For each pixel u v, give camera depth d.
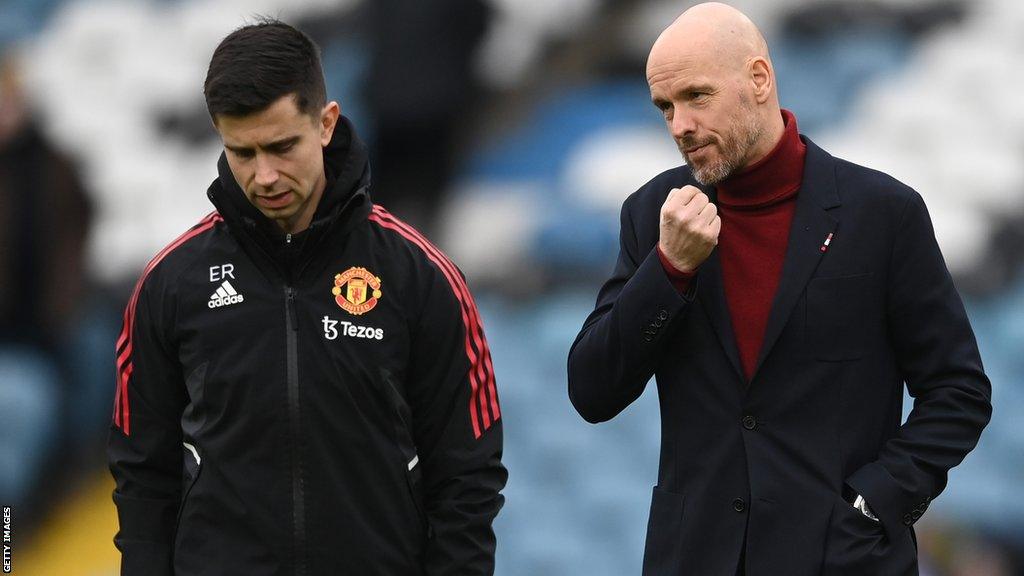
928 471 10.82
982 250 31.62
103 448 32.31
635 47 38.66
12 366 31.41
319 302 10.59
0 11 44.28
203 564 10.53
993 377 28.84
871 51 37.03
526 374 30.91
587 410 11.44
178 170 39.44
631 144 36.00
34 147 30.38
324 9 40.78
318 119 10.28
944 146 34.06
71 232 30.67
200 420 10.64
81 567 30.38
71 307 31.02
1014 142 33.94
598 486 29.19
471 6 29.64
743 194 11.12
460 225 33.47
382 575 10.61
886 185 11.12
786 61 37.41
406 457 10.70
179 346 10.73
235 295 10.61
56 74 42.66
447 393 10.81
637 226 11.67
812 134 35.47
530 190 35.59
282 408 10.47
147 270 10.89
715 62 10.62
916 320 10.99
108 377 33.59
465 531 10.79
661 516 11.30
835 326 10.89
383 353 10.60
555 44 39.06
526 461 29.89
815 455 10.82
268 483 10.46
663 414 11.34
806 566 10.71
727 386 11.02
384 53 29.84
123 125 41.06
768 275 11.08
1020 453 27.56
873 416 10.98
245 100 9.89
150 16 43.38
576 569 28.48
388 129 30.20
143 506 10.87
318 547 10.46
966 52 36.22
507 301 32.84
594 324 11.51
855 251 10.97
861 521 10.73
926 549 25.73
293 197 10.23
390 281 10.70
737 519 10.94
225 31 42.44
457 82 29.88
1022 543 26.52
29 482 31.31
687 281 10.88
